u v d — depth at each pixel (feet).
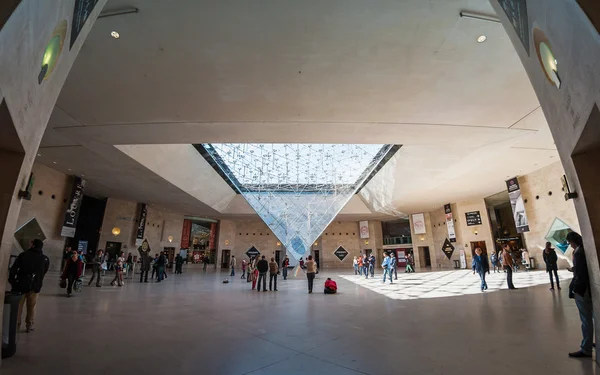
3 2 5.03
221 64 23.32
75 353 12.07
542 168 55.16
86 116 31.60
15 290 14.98
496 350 12.09
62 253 57.93
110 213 75.15
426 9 18.60
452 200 79.51
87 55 22.13
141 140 38.27
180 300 27.66
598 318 10.39
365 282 46.93
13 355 11.59
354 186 78.13
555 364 10.41
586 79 7.54
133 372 10.15
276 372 10.19
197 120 32.42
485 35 20.67
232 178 69.87
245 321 18.56
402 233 116.06
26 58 7.18
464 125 34.30
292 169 78.02
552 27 8.21
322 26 19.83
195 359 11.50
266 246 112.16
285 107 29.76
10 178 10.37
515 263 59.62
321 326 17.11
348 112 30.91
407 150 55.16
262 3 18.07
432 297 28.32
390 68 23.97
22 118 8.89
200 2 17.95
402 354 11.88
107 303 24.94
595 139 9.78
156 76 24.67
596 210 10.28
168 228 92.32
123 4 17.93
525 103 29.43
